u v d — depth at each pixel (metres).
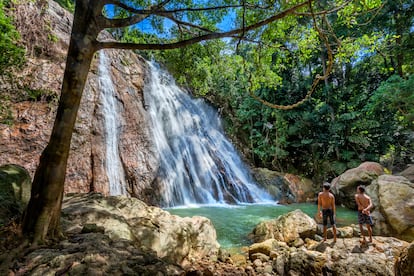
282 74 18.47
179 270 3.25
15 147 7.93
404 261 2.98
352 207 12.06
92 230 3.99
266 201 14.09
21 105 8.38
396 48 14.98
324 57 18.12
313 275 4.82
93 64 11.21
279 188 14.85
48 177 3.24
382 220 7.77
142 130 12.38
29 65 8.82
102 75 11.51
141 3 6.43
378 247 5.71
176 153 13.73
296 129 17.73
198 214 10.17
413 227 7.21
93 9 3.43
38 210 3.17
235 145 18.94
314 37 6.59
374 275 4.61
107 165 10.05
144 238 4.66
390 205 7.84
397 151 17.27
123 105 12.05
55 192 3.27
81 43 3.35
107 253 3.06
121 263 2.93
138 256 3.23
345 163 16.52
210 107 19.81
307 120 17.45
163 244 4.88
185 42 3.63
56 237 3.33
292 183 15.02
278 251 6.09
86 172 9.30
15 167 5.29
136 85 13.59
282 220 7.41
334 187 13.23
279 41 6.94
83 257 2.84
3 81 8.04
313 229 7.00
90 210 4.93
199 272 4.77
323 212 6.53
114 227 4.44
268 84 7.72
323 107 17.38
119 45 3.59
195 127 16.80
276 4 5.52
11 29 5.55
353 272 4.66
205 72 9.45
